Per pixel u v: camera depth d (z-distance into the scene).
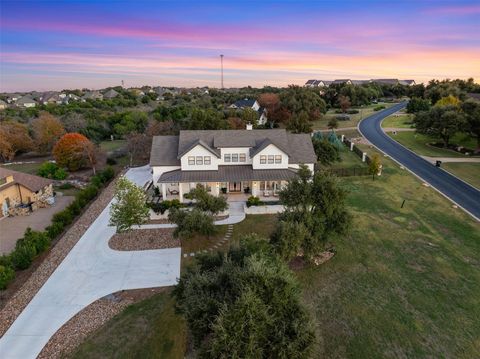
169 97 170.88
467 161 51.53
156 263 24.69
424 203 35.34
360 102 127.62
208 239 28.08
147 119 91.19
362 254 25.11
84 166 55.69
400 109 116.56
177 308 15.98
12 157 64.31
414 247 26.11
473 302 19.64
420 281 21.72
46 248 26.22
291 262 24.02
